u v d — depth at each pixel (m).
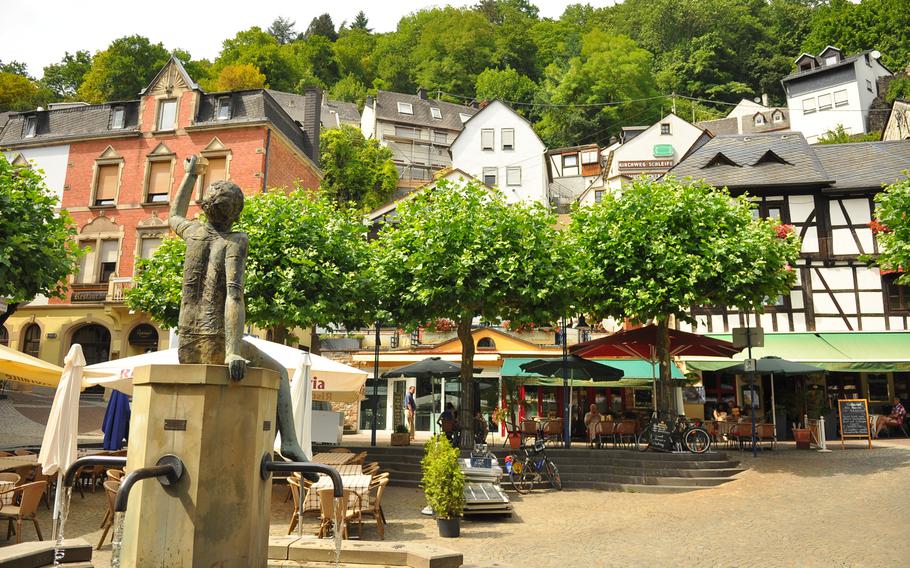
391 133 66.50
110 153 29.52
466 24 83.81
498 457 15.67
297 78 76.94
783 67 76.12
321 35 98.06
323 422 17.44
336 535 5.82
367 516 10.66
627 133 57.03
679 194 15.95
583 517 11.04
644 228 15.80
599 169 56.91
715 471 14.24
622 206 16.44
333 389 12.70
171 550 4.09
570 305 16.11
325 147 54.78
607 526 10.27
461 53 82.69
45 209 15.88
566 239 16.98
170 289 15.66
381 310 15.89
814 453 16.77
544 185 50.00
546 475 14.45
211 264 4.87
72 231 16.66
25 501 7.85
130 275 28.31
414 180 61.56
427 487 9.64
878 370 20.16
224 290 4.93
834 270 22.89
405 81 86.12
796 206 23.53
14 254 14.52
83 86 54.03
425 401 25.75
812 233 23.19
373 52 95.69
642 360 23.47
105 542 8.58
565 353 18.56
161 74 29.77
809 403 21.64
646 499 12.78
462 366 16.30
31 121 31.16
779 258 16.22
